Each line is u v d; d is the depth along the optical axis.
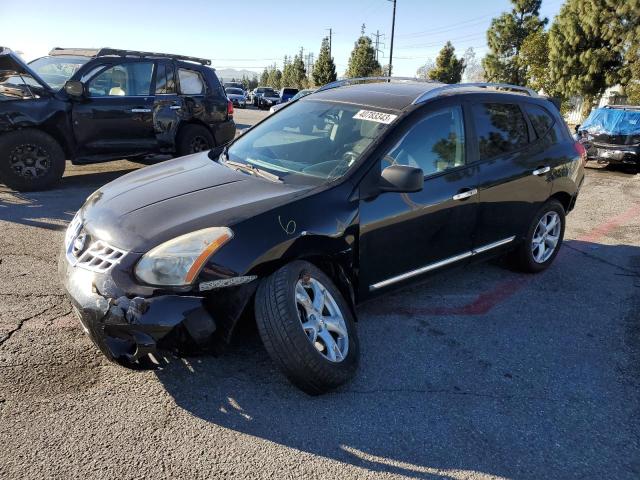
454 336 3.79
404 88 4.22
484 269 5.16
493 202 4.20
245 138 4.34
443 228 3.83
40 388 2.90
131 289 2.65
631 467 2.60
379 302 4.27
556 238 5.14
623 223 7.17
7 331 3.42
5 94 6.73
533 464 2.59
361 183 3.33
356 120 3.81
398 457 2.58
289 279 2.84
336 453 2.58
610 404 3.10
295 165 3.63
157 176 3.63
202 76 8.89
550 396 3.14
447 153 3.88
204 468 2.43
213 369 3.17
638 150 11.48
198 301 2.67
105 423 2.68
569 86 27.00
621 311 4.35
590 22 25.14
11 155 6.86
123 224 2.91
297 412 2.85
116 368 3.12
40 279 4.24
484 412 2.96
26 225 5.58
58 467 2.38
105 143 7.57
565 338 3.85
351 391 3.07
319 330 2.98
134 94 7.81
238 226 2.83
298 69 79.56
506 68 38.81
